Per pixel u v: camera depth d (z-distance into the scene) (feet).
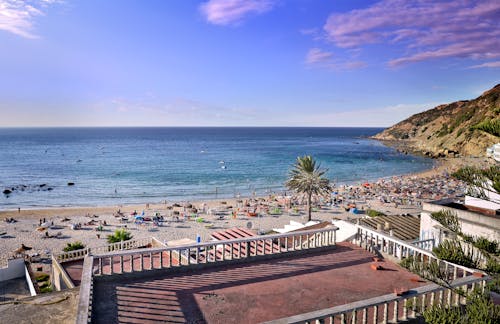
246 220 162.91
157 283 37.76
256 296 35.19
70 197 232.53
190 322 29.76
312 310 32.53
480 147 401.29
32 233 140.97
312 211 178.19
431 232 60.59
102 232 142.92
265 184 276.82
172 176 312.71
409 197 208.13
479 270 33.01
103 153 524.93
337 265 44.50
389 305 34.14
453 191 223.10
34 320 32.81
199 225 153.89
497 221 49.39
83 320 25.52
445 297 33.58
